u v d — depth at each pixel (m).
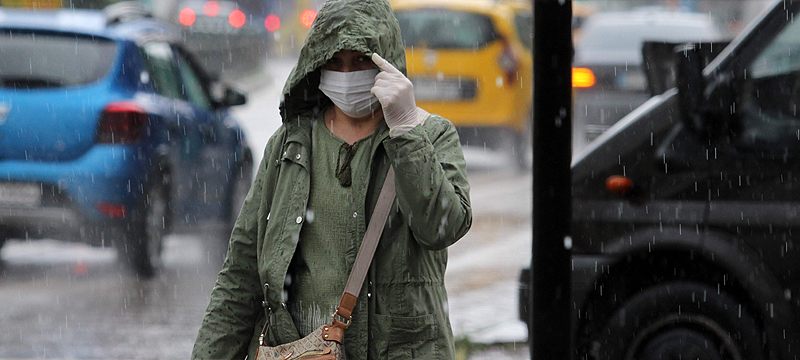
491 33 47.75
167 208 27.55
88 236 26.27
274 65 102.19
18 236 26.39
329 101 10.48
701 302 16.12
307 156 10.22
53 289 25.86
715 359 16.16
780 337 15.83
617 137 16.56
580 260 16.55
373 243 9.92
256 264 10.54
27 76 26.38
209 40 84.00
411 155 9.65
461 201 9.91
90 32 27.06
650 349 16.33
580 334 16.62
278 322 10.11
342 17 10.02
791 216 15.78
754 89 16.05
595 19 53.62
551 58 10.95
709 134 16.12
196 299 25.16
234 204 31.05
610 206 16.45
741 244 15.95
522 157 49.81
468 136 47.78
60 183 25.92
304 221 10.09
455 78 47.31
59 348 20.86
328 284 10.00
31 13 27.97
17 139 26.02
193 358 10.53
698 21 53.56
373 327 9.93
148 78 27.59
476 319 22.97
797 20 16.16
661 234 16.22
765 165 15.94
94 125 26.17
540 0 10.95
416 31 47.81
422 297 9.98
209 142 29.61
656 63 18.75
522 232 33.88
